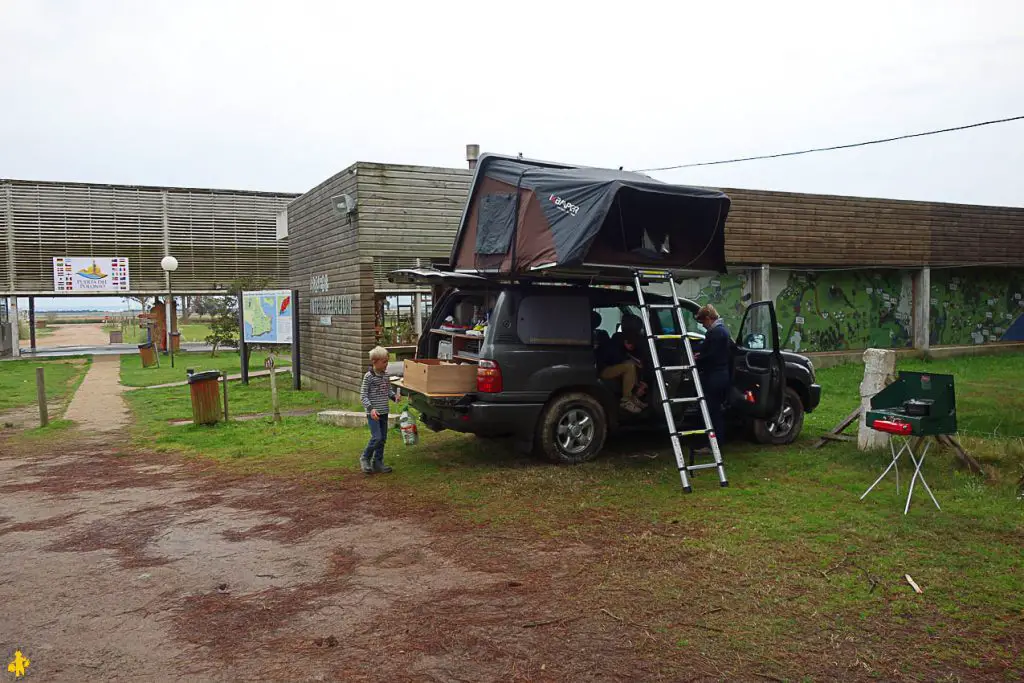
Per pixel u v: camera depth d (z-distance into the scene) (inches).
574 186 273.1
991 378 564.1
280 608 160.4
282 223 979.3
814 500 233.8
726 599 159.9
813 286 695.7
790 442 330.3
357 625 150.9
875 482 233.6
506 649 138.9
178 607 161.8
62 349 1369.3
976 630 143.3
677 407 305.7
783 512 221.6
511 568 181.8
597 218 259.8
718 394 289.7
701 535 202.5
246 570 184.9
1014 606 153.3
